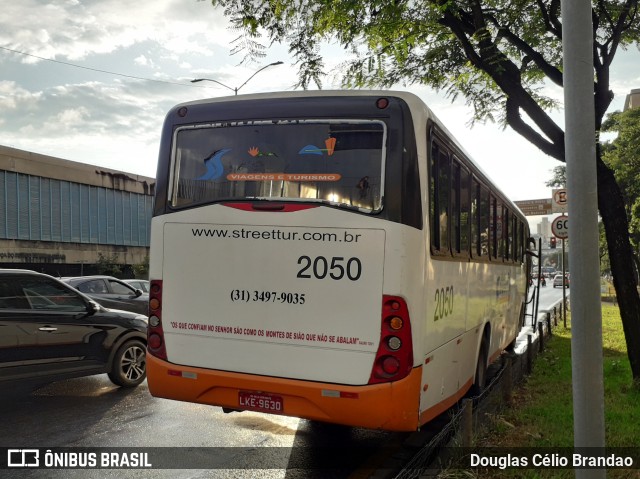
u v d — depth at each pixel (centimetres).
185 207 498
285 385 448
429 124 466
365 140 448
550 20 840
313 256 448
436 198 487
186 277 494
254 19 753
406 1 768
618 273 776
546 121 800
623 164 2695
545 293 4572
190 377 485
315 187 455
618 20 803
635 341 762
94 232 4306
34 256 3806
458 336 570
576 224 348
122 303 1423
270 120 477
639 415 649
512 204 1015
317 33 799
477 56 806
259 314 464
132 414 642
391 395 422
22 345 645
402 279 427
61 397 714
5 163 3603
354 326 434
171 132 514
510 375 680
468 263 613
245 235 472
